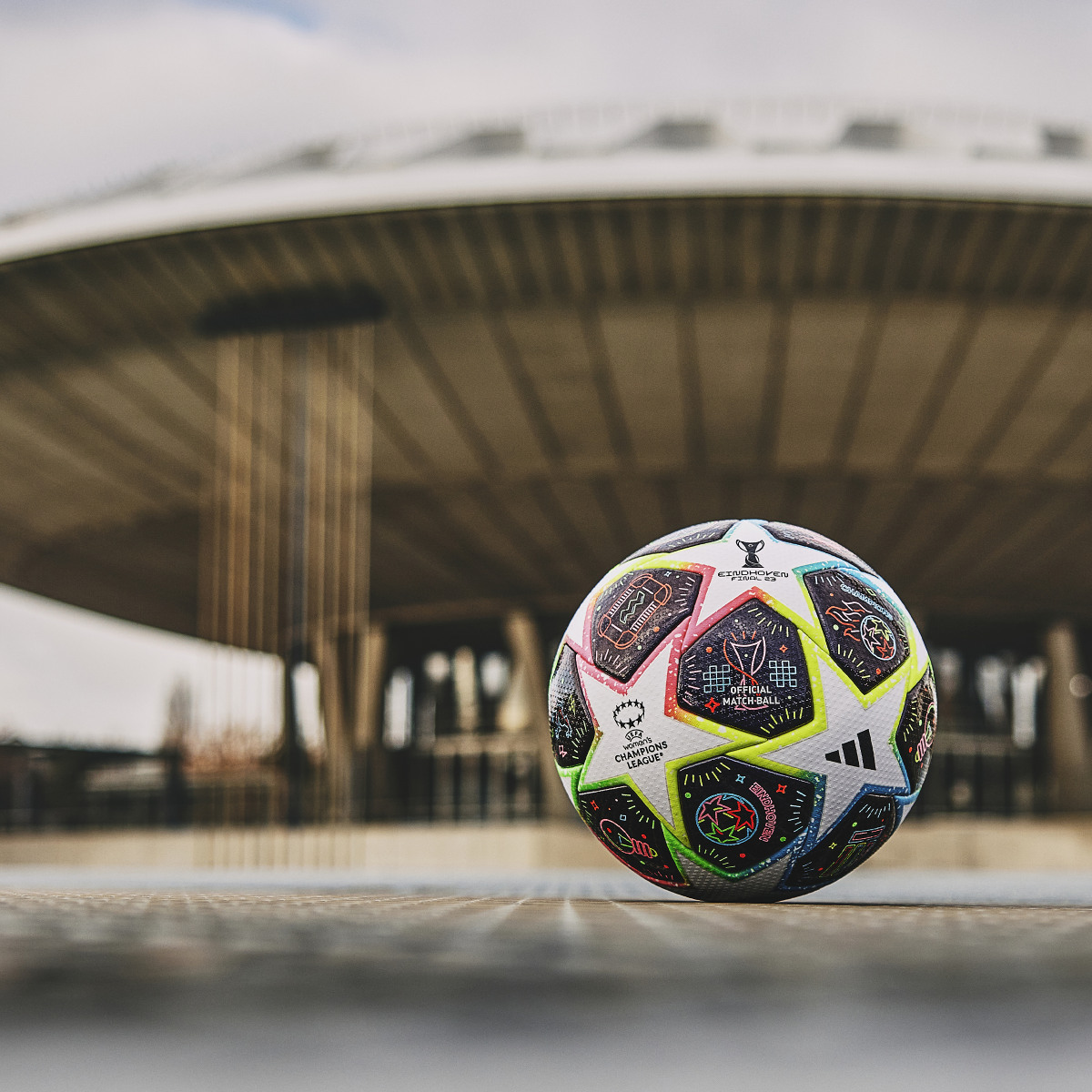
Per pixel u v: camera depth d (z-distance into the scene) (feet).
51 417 103.96
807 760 11.17
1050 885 28.66
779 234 77.82
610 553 136.98
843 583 11.78
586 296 84.94
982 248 78.43
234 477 116.26
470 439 107.04
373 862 109.19
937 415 100.78
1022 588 150.00
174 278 83.82
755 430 104.68
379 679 163.73
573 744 12.24
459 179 74.90
